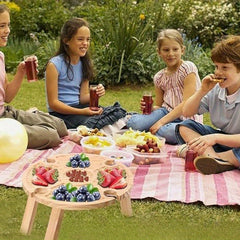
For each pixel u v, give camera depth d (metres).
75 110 4.67
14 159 3.75
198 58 7.95
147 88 7.46
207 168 3.61
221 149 3.90
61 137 4.44
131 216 3.06
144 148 3.88
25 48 8.65
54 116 4.59
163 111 4.73
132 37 7.44
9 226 2.91
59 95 4.80
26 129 4.05
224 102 3.82
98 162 3.17
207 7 9.91
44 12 10.04
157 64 7.66
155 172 3.66
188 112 3.98
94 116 4.68
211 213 3.12
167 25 9.20
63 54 4.77
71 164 3.09
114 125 4.70
